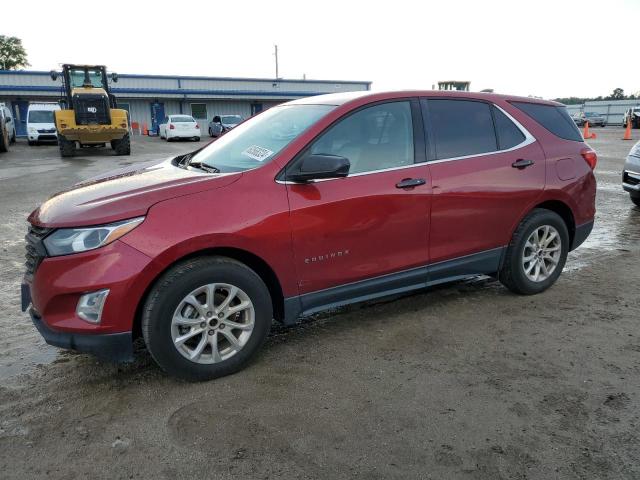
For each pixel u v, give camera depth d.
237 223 3.18
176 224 3.04
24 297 3.33
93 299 2.93
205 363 3.23
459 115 4.23
